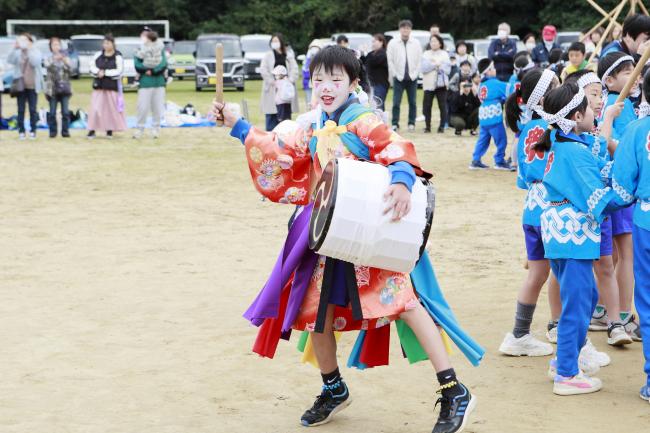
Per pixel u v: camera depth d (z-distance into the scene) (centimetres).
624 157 553
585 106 574
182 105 3084
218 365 636
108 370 624
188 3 6188
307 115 517
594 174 564
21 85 2098
